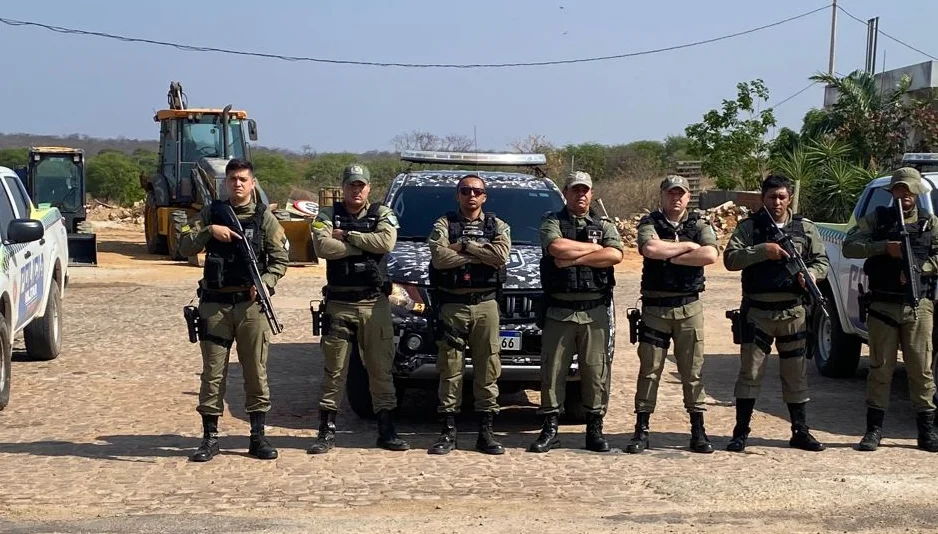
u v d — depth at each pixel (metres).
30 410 8.98
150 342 12.76
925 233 7.77
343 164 67.25
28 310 10.12
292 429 8.43
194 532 5.63
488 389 7.62
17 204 10.41
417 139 19.42
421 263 8.39
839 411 9.40
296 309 16.16
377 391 7.75
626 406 9.50
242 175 7.32
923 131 28.02
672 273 7.56
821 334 11.33
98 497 6.35
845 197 26.44
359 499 6.35
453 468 7.16
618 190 35.72
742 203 29.34
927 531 5.75
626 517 5.98
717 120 34.03
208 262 7.25
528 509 6.16
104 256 26.53
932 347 8.27
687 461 7.42
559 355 7.64
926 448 7.81
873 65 39.31
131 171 67.75
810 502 6.30
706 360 12.28
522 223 9.50
